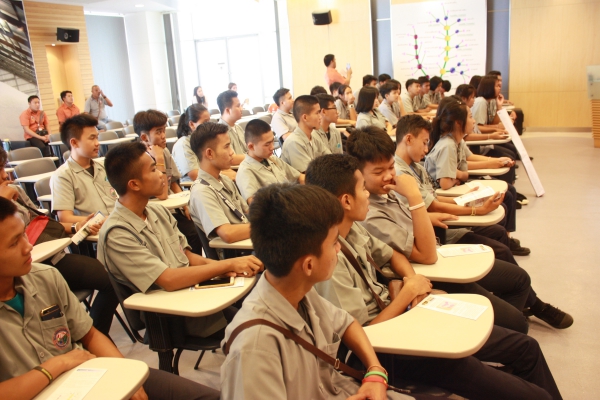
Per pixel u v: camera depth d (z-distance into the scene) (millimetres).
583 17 8359
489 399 1571
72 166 2955
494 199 2578
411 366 1655
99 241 1897
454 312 1546
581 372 2225
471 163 3775
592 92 7059
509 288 2371
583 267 3324
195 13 12281
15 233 1313
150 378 1534
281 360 1125
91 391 1215
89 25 11680
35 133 7984
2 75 8828
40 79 9773
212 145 2492
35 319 1421
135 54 12438
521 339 1754
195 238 3285
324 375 1278
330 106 4637
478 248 2090
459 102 3199
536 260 3504
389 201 2117
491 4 8992
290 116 5809
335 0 9883
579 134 8500
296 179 3666
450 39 9219
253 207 1172
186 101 13000
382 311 1627
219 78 12656
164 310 1677
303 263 1143
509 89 9109
